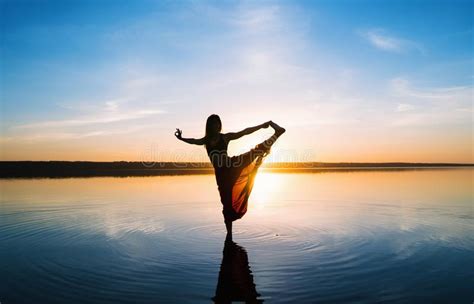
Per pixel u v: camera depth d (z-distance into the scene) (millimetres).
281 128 7629
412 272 5539
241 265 5891
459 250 6727
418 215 10438
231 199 7746
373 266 5820
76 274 5512
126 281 5215
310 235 7988
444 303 4438
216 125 7602
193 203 13039
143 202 13242
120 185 20750
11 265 5957
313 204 12875
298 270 5637
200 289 4902
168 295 4703
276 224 9242
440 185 20453
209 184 21734
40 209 11547
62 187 19062
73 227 8898
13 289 4926
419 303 4438
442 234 8008
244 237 7852
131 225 9141
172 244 7270
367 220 9719
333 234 8062
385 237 7750
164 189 18312
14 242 7473
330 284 5059
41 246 7152
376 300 4531
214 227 8914
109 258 6336
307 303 4434
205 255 6469
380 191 17312
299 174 38656
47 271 5652
